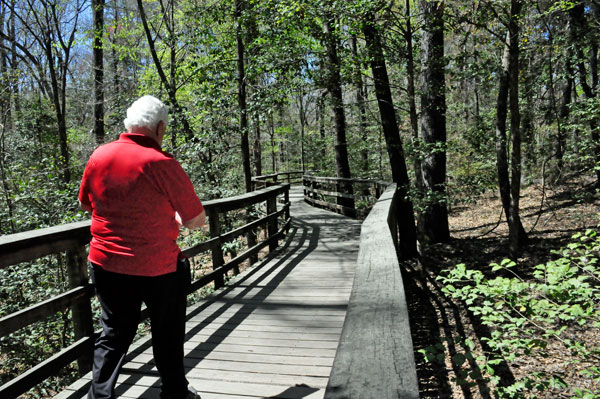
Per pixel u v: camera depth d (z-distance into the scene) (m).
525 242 11.09
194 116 10.60
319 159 27.62
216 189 9.91
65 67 13.98
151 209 2.16
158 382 2.89
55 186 7.99
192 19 11.00
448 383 6.36
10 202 7.71
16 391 2.43
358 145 19.56
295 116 35.72
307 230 9.51
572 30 9.91
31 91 16.78
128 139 2.22
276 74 9.60
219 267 5.20
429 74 9.65
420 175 9.03
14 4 13.29
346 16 7.98
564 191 14.80
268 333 3.77
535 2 9.26
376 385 1.07
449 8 8.65
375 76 9.97
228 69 10.91
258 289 5.14
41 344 5.59
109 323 2.27
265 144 29.64
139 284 2.21
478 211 16.66
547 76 11.66
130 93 13.69
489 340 4.30
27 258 2.52
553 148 14.59
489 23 9.22
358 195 10.91
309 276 5.67
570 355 6.18
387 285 1.96
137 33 14.77
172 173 2.16
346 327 1.49
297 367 3.08
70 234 2.90
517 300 4.08
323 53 9.10
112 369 2.22
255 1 9.20
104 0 14.57
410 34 8.52
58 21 13.41
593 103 10.93
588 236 4.39
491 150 12.30
